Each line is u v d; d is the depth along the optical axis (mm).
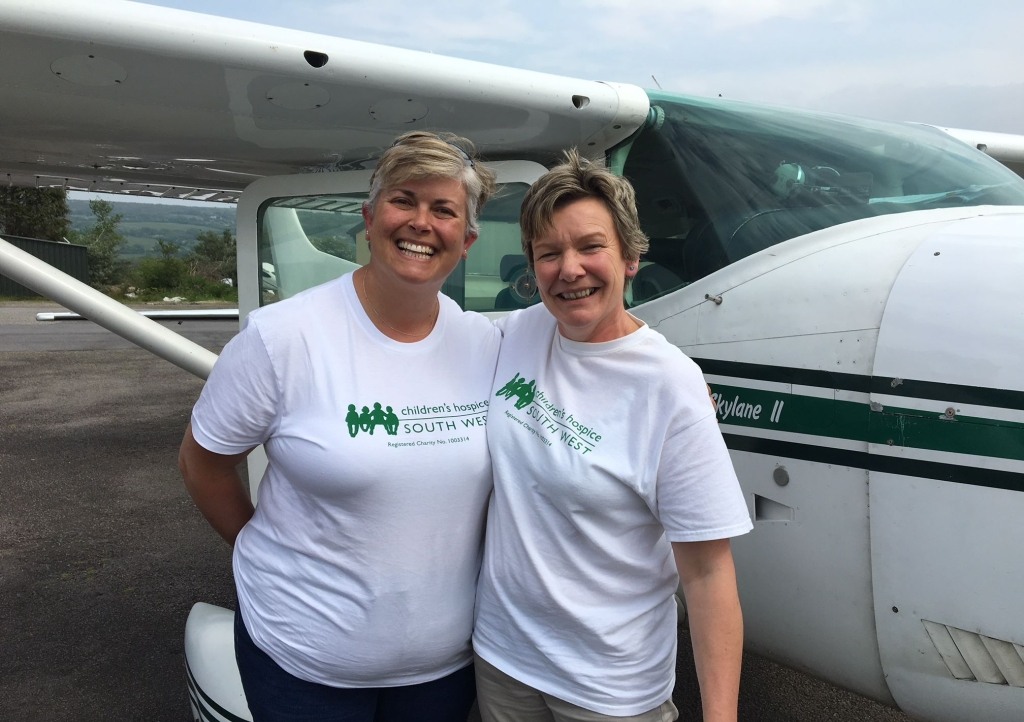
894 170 1879
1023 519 1243
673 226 1932
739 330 1653
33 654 2549
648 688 1154
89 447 5383
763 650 1690
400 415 1141
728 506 1040
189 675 1803
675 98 2051
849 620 1476
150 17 1588
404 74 1776
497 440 1187
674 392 1054
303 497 1163
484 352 1280
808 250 1644
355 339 1151
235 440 1177
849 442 1441
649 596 1150
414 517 1144
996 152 3129
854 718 2172
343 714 1237
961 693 1353
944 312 1354
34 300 22344
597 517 1098
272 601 1208
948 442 1316
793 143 1931
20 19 1508
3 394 7547
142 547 3516
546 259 1100
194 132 2285
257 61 1681
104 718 2189
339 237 2488
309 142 2377
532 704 1223
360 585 1151
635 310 1903
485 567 1229
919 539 1352
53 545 3541
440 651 1234
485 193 1196
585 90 1922
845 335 1469
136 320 2051
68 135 2395
